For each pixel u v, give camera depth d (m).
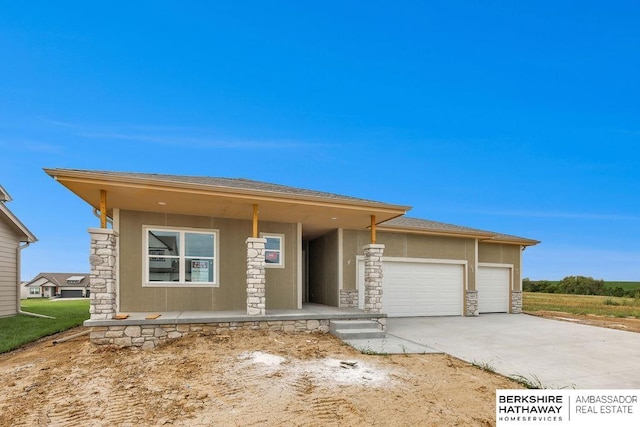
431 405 5.06
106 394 5.34
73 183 7.96
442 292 15.75
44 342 10.03
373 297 10.94
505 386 6.06
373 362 7.11
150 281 10.39
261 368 6.44
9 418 4.61
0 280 14.73
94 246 8.35
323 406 4.88
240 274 11.40
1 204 14.30
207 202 9.54
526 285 38.47
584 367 7.30
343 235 13.89
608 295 32.47
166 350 7.79
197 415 4.60
